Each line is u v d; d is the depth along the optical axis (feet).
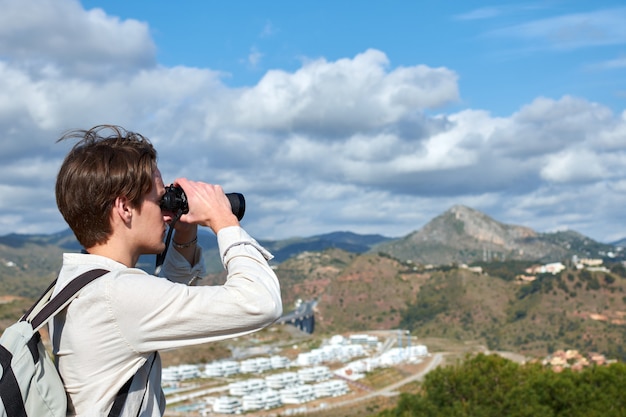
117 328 10.14
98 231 10.91
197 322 10.25
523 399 97.19
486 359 110.32
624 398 93.97
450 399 109.70
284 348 645.92
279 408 390.01
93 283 10.35
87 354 10.15
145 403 10.84
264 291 10.61
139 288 10.21
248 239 11.46
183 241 13.12
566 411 95.55
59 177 10.87
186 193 11.63
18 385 9.69
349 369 517.96
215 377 488.85
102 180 10.57
